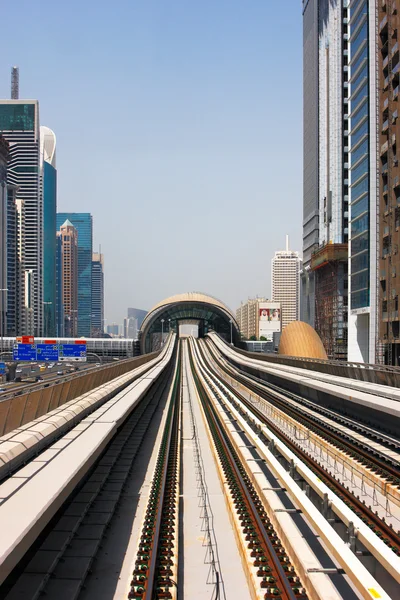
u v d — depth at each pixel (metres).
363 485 16.62
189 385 64.69
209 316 152.88
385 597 8.21
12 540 6.91
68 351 51.62
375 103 63.91
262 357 68.19
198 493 17.78
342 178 109.94
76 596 9.85
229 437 25.66
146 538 12.39
